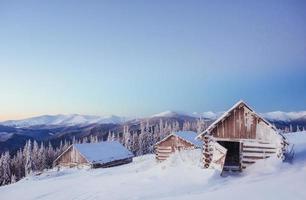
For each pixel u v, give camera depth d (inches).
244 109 991.0
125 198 725.3
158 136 4798.2
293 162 959.6
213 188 725.3
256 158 961.5
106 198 754.2
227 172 943.7
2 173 3469.5
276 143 954.7
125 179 1012.5
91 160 2322.8
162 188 794.2
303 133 1987.0
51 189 1014.4
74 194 862.5
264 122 973.8
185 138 1774.1
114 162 2529.5
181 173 938.7
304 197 492.4
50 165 3777.1
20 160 3686.0
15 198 937.5
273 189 573.3
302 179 627.8
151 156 2869.1
